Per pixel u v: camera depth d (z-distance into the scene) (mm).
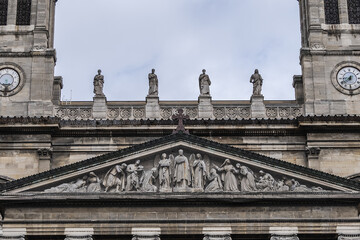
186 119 79500
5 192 70312
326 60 85312
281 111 83875
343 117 81750
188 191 70750
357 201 70625
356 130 82000
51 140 82188
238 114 83750
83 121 82312
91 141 82438
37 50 85312
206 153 72312
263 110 83750
